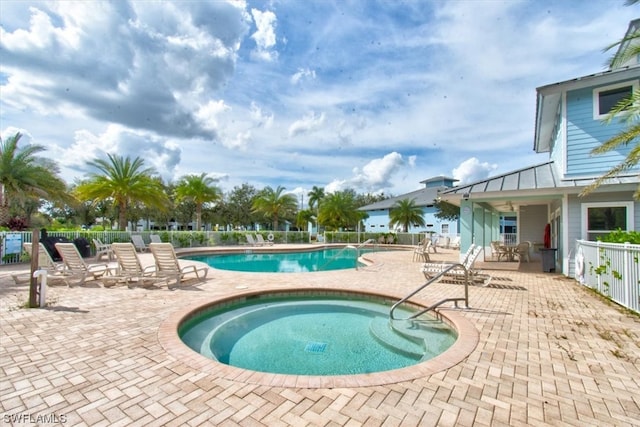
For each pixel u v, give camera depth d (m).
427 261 13.87
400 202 37.25
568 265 9.93
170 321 4.99
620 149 9.77
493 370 3.46
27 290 7.31
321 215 37.16
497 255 15.49
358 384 3.10
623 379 3.29
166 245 7.91
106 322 4.93
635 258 5.82
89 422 2.49
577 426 2.52
